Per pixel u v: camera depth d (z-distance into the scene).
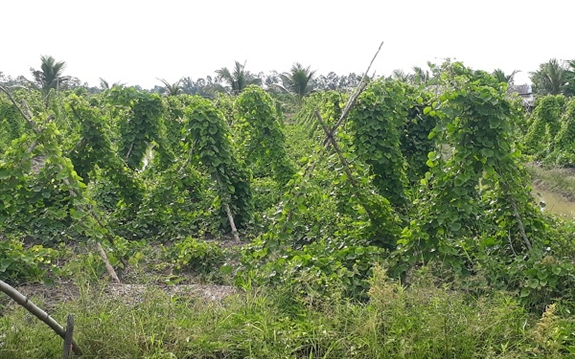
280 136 11.45
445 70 6.70
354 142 8.34
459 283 4.89
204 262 6.73
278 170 11.26
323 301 4.80
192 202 9.88
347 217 6.82
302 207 5.89
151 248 7.59
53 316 4.48
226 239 8.70
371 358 4.03
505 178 5.96
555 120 19.14
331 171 6.30
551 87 36.66
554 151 17.36
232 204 9.15
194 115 9.10
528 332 4.22
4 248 5.71
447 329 4.08
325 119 8.32
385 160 8.29
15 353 3.91
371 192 6.30
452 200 5.71
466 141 5.85
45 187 7.24
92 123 8.71
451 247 5.55
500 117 5.73
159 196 8.92
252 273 5.45
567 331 4.19
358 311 4.52
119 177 8.99
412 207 7.75
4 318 4.36
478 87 5.82
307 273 5.14
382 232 6.30
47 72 36.53
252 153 11.43
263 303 4.79
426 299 4.39
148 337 4.18
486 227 5.96
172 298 4.90
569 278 4.93
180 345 4.16
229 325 4.42
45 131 6.20
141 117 11.10
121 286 5.57
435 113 6.05
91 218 6.20
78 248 7.29
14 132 17.83
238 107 11.67
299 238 7.38
